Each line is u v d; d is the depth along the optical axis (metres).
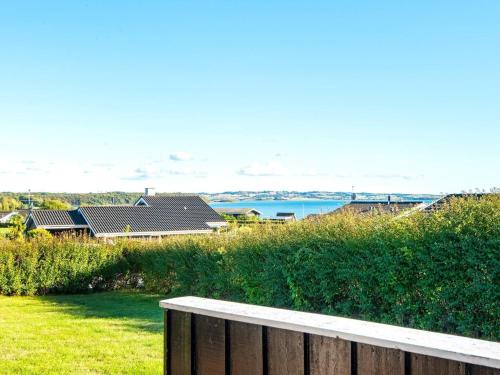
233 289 12.60
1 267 16.05
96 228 34.16
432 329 8.12
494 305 7.41
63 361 6.53
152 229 35.53
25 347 7.42
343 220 9.92
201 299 2.34
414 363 1.62
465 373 1.52
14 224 34.97
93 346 7.48
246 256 11.55
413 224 8.57
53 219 35.16
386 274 8.59
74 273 16.92
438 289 8.01
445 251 7.92
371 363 1.71
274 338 1.95
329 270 9.48
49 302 14.30
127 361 6.51
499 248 7.38
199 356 2.16
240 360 2.03
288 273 10.30
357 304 9.37
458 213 8.07
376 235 8.91
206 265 13.54
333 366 1.79
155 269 16.78
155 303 13.95
